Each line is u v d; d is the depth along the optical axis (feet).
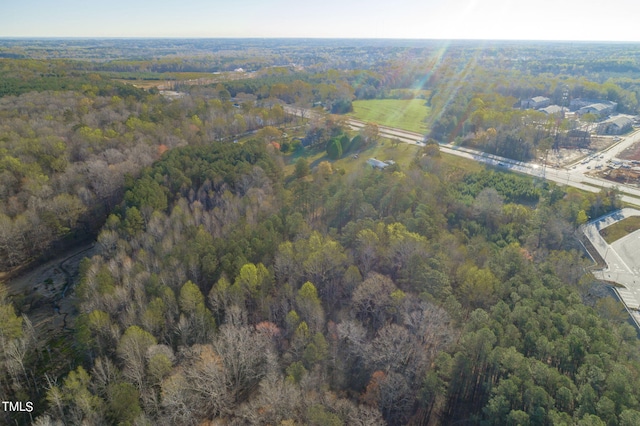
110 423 199.82
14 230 351.67
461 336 246.47
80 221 415.03
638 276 380.78
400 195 415.44
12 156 438.40
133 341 230.68
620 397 194.18
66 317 319.27
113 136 526.16
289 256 309.63
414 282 286.05
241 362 228.84
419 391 220.64
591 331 241.35
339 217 412.98
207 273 302.86
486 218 426.10
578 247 416.67
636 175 593.42
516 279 294.46
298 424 187.83
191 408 206.08
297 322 259.60
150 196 392.88
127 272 300.40
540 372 212.02
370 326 279.90
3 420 216.74
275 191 462.19
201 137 599.57
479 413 221.25
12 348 234.38
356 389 234.79
